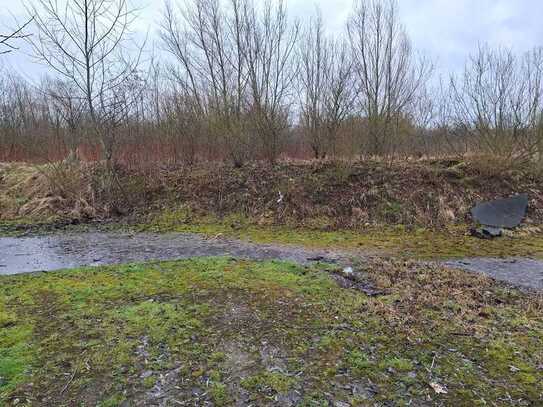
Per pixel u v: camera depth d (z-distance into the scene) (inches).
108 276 232.7
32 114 687.7
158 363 138.9
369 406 118.6
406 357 145.5
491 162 454.0
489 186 443.8
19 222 409.7
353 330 165.0
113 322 168.2
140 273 237.8
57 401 119.2
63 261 278.8
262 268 248.4
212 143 537.6
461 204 420.5
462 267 269.4
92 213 428.8
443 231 381.4
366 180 458.0
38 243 336.2
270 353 146.5
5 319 170.9
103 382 128.2
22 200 456.1
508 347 153.3
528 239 355.3
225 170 500.7
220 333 160.6
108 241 343.3
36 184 475.5
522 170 462.0
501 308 192.4
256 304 189.8
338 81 521.7
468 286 223.6
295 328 165.9
